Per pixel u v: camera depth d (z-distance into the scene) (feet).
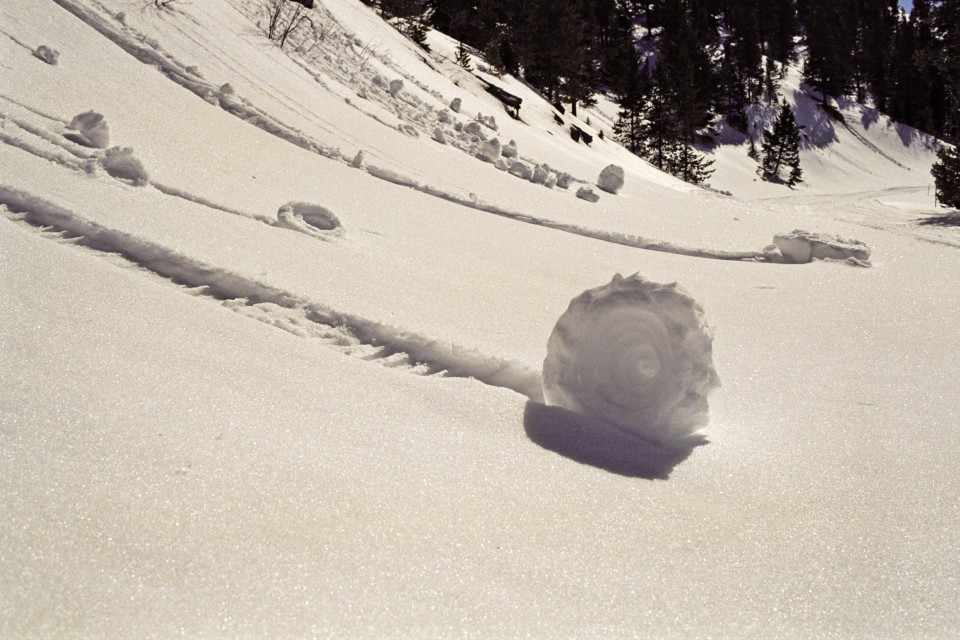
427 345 13.15
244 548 7.18
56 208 14.88
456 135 46.37
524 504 8.82
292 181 24.97
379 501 8.30
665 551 8.36
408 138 40.40
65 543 6.81
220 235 17.06
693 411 11.09
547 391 11.73
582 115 175.22
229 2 48.49
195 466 8.20
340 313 13.83
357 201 25.12
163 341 11.07
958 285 24.85
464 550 7.76
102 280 12.60
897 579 8.28
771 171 204.13
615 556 8.11
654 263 25.31
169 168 21.30
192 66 34.42
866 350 17.66
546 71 154.71
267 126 31.17
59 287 11.83
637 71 188.85
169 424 8.91
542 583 7.46
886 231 36.19
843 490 10.28
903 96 267.39
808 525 9.26
